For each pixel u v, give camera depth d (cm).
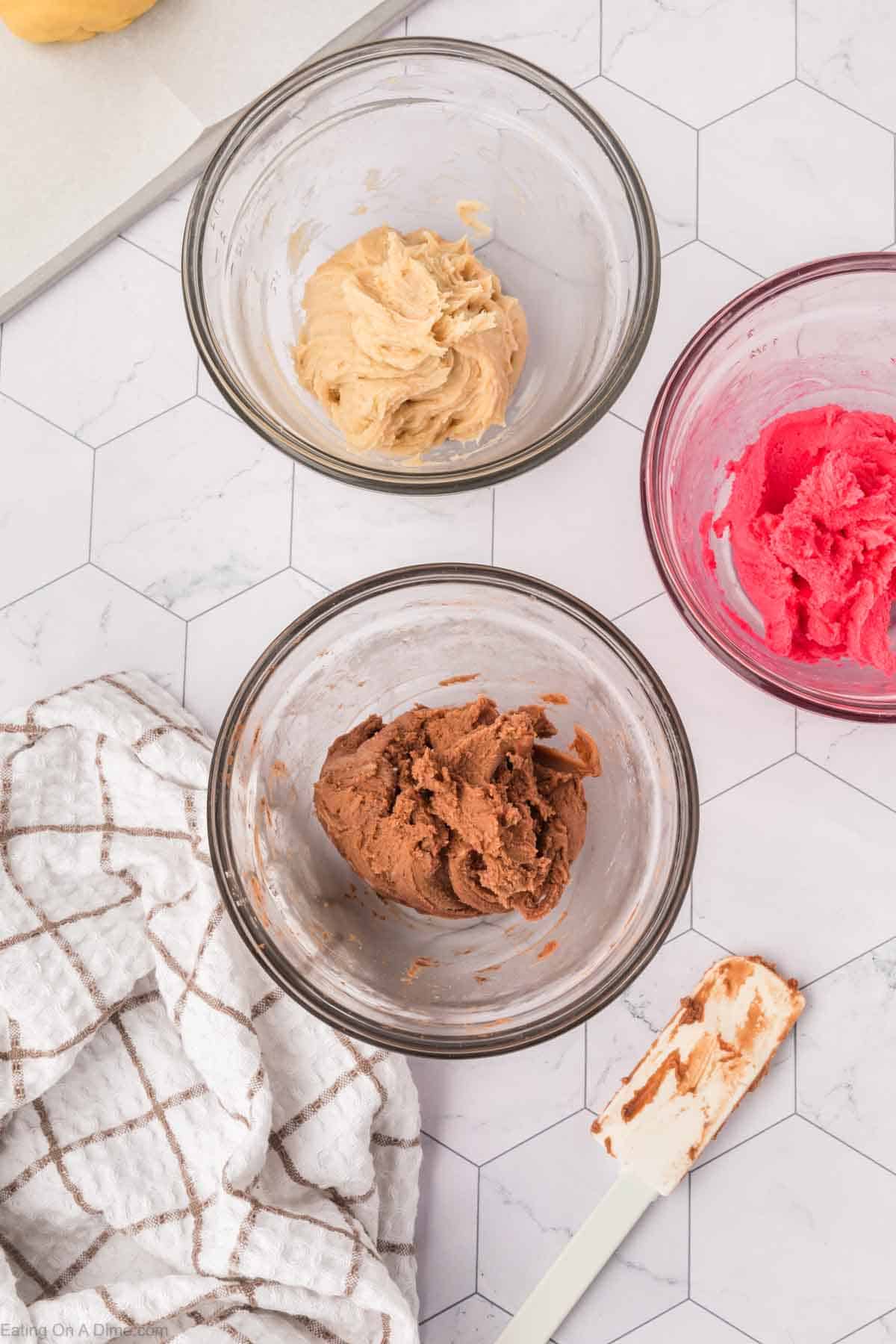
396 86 90
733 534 91
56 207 95
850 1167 93
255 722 88
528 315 94
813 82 96
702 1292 92
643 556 95
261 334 93
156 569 96
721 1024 92
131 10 94
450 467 92
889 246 95
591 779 91
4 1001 91
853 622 89
